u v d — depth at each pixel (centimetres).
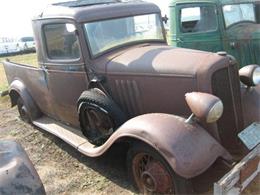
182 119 368
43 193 254
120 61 451
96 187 439
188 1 751
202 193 373
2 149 277
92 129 462
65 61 500
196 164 338
